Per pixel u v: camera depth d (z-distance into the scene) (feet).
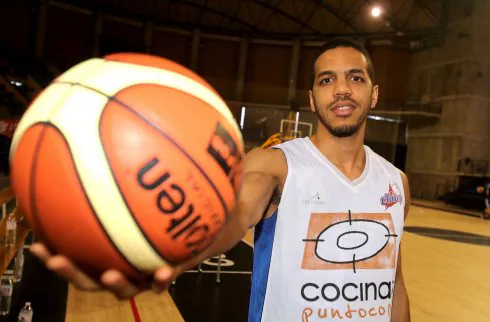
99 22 67.36
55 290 12.71
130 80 2.62
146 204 2.36
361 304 4.16
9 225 11.10
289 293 4.11
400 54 72.33
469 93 63.21
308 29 74.49
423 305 13.76
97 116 2.43
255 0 68.54
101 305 11.78
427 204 59.06
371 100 4.62
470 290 16.01
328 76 4.50
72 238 2.38
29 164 2.42
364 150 4.89
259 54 75.56
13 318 10.34
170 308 11.84
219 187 2.61
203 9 70.74
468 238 29.94
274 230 4.31
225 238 3.27
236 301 12.78
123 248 2.39
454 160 64.03
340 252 4.22
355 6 68.90
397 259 4.93
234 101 74.54
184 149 2.48
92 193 2.32
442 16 65.67
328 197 4.32
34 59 61.77
